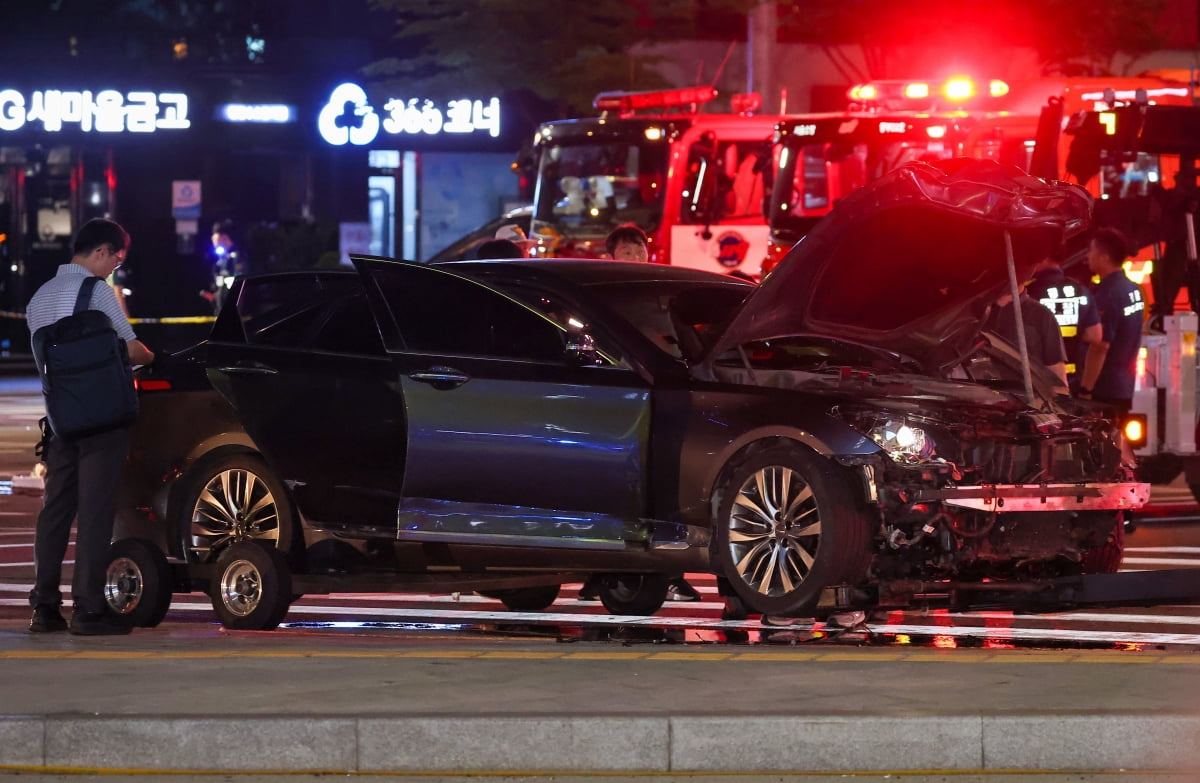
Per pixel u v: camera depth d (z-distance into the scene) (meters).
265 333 34.38
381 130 118.38
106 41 123.12
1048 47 115.69
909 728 22.00
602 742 22.00
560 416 31.72
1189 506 52.81
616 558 31.53
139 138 123.12
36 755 22.36
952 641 31.53
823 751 22.00
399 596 38.56
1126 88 71.94
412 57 122.69
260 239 125.56
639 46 113.62
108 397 30.97
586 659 26.38
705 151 84.81
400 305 33.12
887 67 121.38
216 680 24.77
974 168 30.72
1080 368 48.75
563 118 111.94
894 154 78.38
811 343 34.72
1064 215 31.23
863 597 30.05
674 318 32.75
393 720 22.09
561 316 32.25
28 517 52.38
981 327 33.88
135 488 35.09
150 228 129.75
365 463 32.91
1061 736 22.06
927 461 30.05
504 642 30.05
